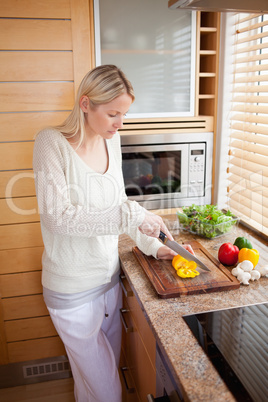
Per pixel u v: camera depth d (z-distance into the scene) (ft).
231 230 5.78
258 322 3.66
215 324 3.63
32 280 6.29
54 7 5.39
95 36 5.76
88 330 5.16
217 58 6.30
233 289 4.25
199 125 6.53
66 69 5.63
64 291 4.90
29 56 5.48
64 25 5.48
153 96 6.26
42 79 5.59
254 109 5.76
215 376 2.98
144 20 5.88
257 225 5.92
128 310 5.54
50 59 5.55
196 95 6.40
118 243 5.70
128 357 5.98
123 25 5.83
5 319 6.43
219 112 6.47
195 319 3.71
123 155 6.32
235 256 4.68
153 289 4.30
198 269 4.66
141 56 6.03
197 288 4.16
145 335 4.64
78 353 5.19
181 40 6.11
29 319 6.50
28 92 5.59
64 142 4.48
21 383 6.97
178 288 4.17
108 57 5.92
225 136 6.56
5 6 5.24
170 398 3.65
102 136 4.50
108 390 5.35
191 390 2.85
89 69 5.70
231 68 6.26
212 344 3.34
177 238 5.72
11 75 5.49
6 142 5.71
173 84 6.28
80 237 4.72
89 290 5.04
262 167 5.69
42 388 6.89
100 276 5.05
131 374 5.81
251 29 5.67
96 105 4.25
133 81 6.12
